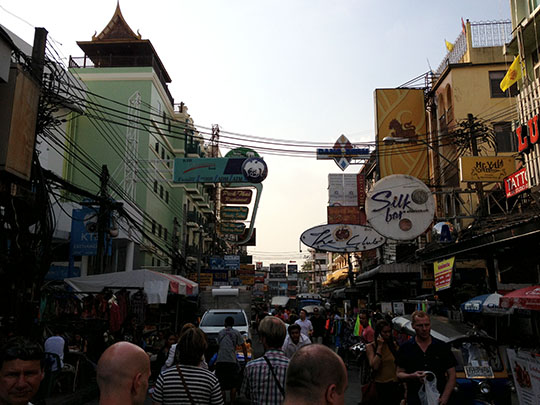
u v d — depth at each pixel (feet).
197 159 78.48
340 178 106.63
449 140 82.89
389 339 20.95
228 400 33.37
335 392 6.34
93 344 42.93
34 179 36.50
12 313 33.68
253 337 94.53
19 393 9.08
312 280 366.84
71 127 109.19
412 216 53.98
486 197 59.57
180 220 138.41
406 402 17.12
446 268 42.50
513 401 30.09
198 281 122.52
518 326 38.99
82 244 59.11
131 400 7.64
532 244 37.96
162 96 128.88
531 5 57.67
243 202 122.93
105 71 118.32
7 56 32.42
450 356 16.83
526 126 46.57
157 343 51.90
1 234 34.27
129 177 102.68
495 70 82.94
